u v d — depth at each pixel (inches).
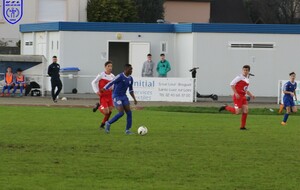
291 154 1585.9
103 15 5022.1
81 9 5064.0
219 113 2773.1
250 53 3784.5
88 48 3828.7
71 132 1937.7
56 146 1647.4
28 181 1227.2
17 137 1806.1
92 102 3189.0
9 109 2721.5
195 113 2743.6
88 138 1808.6
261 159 1508.4
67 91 3740.2
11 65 3560.5
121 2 5073.8
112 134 1907.0
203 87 3777.1
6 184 1197.1
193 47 3757.4
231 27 3762.3
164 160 1471.5
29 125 2110.0
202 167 1397.6
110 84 1902.1
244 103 2111.2
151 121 2316.7
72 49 3818.9
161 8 5561.0
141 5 5447.8
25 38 4286.4
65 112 2618.1
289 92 2315.5
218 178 1289.4
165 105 3093.0
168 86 3336.6
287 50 3791.8
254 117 2603.3
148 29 3863.2
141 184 1222.3
